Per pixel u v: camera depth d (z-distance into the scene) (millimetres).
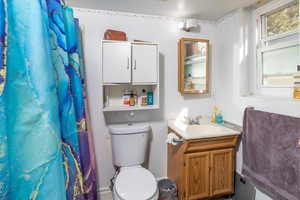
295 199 1144
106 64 1628
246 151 1581
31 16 617
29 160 583
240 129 1730
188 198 1631
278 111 1351
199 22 2070
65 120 926
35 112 597
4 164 514
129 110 1847
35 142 592
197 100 2131
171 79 2033
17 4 598
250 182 1575
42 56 627
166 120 2051
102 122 1845
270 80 1638
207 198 1715
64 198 657
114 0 1568
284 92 1491
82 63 1658
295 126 1152
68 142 940
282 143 1233
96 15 1763
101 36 1782
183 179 1616
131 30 1863
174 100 2061
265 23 1672
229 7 1736
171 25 1982
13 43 579
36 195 583
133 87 1915
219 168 1689
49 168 609
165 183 1870
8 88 556
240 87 1780
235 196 1837
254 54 1768
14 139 563
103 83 1633
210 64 2145
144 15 1895
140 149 1759
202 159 1640
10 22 578
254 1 1602
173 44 2004
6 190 519
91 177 1488
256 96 1669
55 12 887
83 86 1630
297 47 1384
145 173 1559
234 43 1838
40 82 612
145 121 1982
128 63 1660
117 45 1642
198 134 1586
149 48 1733
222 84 2051
